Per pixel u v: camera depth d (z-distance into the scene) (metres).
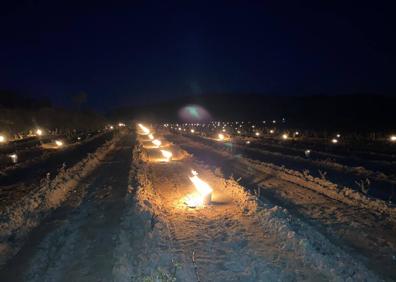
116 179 20.70
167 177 20.88
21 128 58.69
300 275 7.74
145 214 11.91
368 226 11.07
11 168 25.12
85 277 8.05
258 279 7.58
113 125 132.75
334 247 9.06
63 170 22.31
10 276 8.33
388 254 9.01
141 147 40.16
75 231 11.31
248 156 30.69
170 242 9.68
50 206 14.48
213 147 40.94
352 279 7.32
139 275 7.72
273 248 9.23
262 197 15.31
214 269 8.08
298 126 79.75
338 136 45.56
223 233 10.43
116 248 9.45
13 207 13.34
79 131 83.06
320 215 12.44
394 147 34.31
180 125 127.81
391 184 17.08
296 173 19.75
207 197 13.93
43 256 9.39
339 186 15.84
